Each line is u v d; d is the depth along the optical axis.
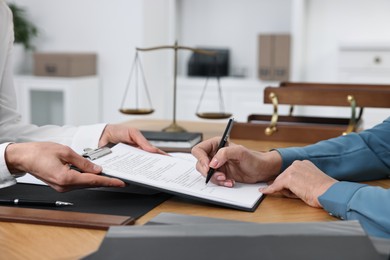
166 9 3.66
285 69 3.47
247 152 0.98
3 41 1.30
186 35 3.97
